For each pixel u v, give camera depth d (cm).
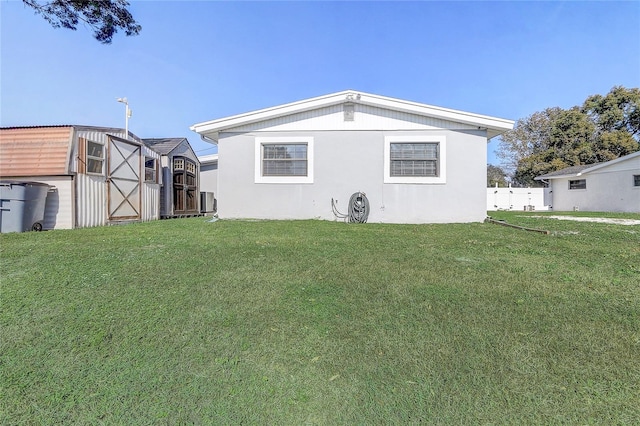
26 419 135
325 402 145
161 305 238
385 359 174
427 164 845
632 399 146
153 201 1052
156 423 133
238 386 155
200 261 354
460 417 136
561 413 138
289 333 200
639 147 2208
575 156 2358
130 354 179
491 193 2098
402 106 833
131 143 920
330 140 860
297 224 742
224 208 878
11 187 620
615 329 204
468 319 216
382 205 847
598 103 2442
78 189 737
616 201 1588
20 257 369
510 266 346
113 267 329
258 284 282
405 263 354
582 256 403
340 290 268
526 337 194
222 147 879
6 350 182
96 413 138
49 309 231
